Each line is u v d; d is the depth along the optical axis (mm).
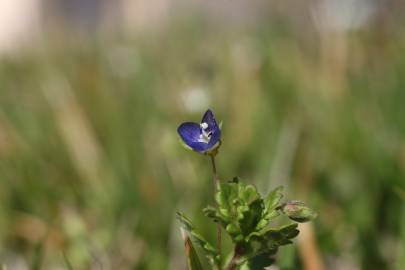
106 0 830
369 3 441
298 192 288
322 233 267
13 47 719
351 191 294
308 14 451
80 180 313
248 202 194
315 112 347
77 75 472
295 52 454
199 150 198
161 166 299
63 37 698
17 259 272
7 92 467
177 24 641
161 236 277
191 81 427
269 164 302
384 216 279
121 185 293
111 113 381
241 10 693
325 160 311
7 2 912
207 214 195
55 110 372
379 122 328
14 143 340
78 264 256
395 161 296
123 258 260
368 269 258
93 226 279
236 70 418
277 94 391
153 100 399
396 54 398
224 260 201
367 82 376
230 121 361
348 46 411
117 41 629
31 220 289
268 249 195
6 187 304
